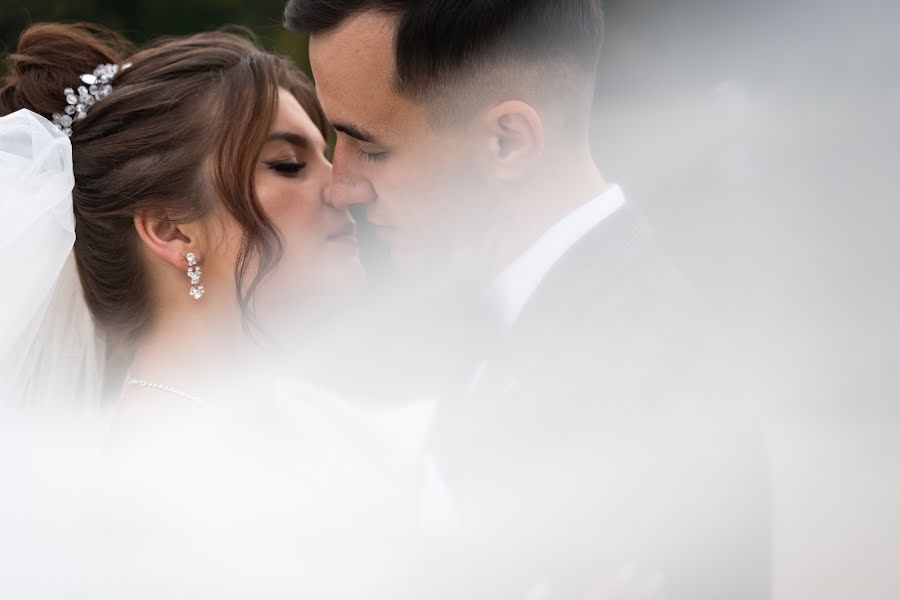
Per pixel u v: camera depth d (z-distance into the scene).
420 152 2.55
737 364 2.42
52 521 2.56
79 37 3.24
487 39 2.44
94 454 2.84
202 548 2.45
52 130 3.07
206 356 3.17
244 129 3.06
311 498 2.47
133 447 2.81
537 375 2.26
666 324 2.28
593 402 2.22
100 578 2.46
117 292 3.16
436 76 2.46
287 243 3.18
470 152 2.53
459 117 2.49
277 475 2.53
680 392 2.23
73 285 3.19
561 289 2.30
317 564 2.38
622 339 2.26
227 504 2.50
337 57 2.53
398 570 2.33
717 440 2.22
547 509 2.21
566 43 2.49
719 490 2.20
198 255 3.12
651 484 2.20
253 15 8.54
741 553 2.21
